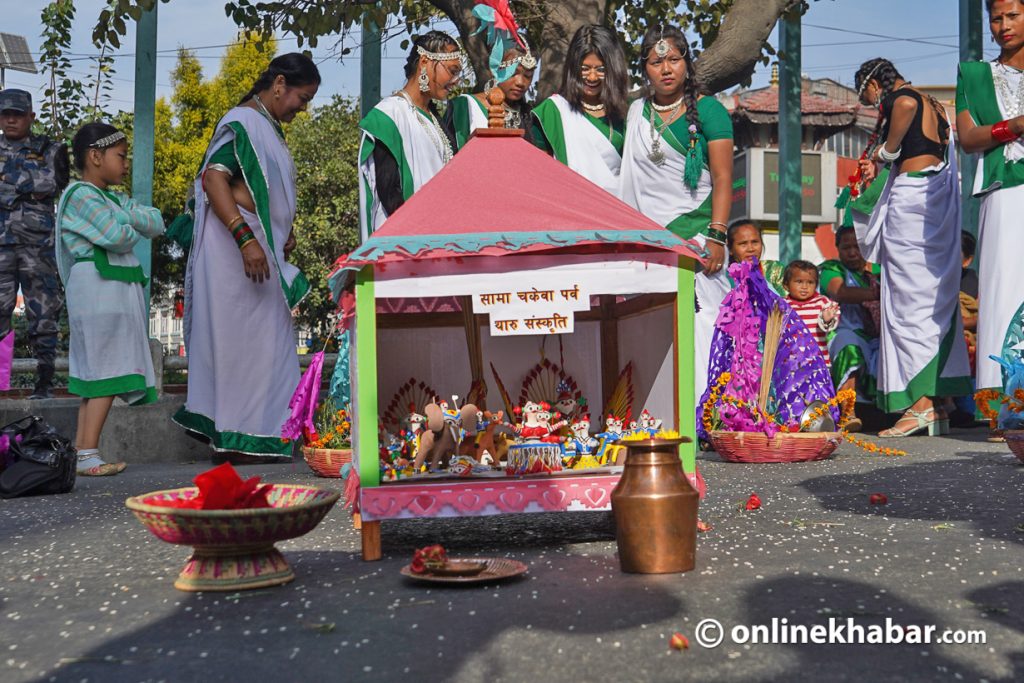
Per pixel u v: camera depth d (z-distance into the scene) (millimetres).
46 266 7906
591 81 5992
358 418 3521
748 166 19609
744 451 6188
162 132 32375
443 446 3764
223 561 3080
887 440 7566
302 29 8984
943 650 2320
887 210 7891
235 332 6945
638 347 4145
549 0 8797
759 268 6480
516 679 2174
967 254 9430
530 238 3475
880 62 8156
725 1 10688
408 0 9086
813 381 6578
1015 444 5699
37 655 2465
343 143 24812
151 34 8812
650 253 3578
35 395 8062
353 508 3947
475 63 8812
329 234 23656
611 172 6129
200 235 7055
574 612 2662
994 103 7023
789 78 11867
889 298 7934
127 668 2334
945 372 7785
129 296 6766
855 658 2271
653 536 3080
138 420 7945
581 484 3516
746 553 3365
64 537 4184
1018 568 3080
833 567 3119
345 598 2896
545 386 4465
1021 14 6992
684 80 6242
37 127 10742
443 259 3482
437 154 5617
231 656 2391
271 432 7055
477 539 3803
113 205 6738
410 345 4406
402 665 2279
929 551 3338
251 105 7121
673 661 2266
